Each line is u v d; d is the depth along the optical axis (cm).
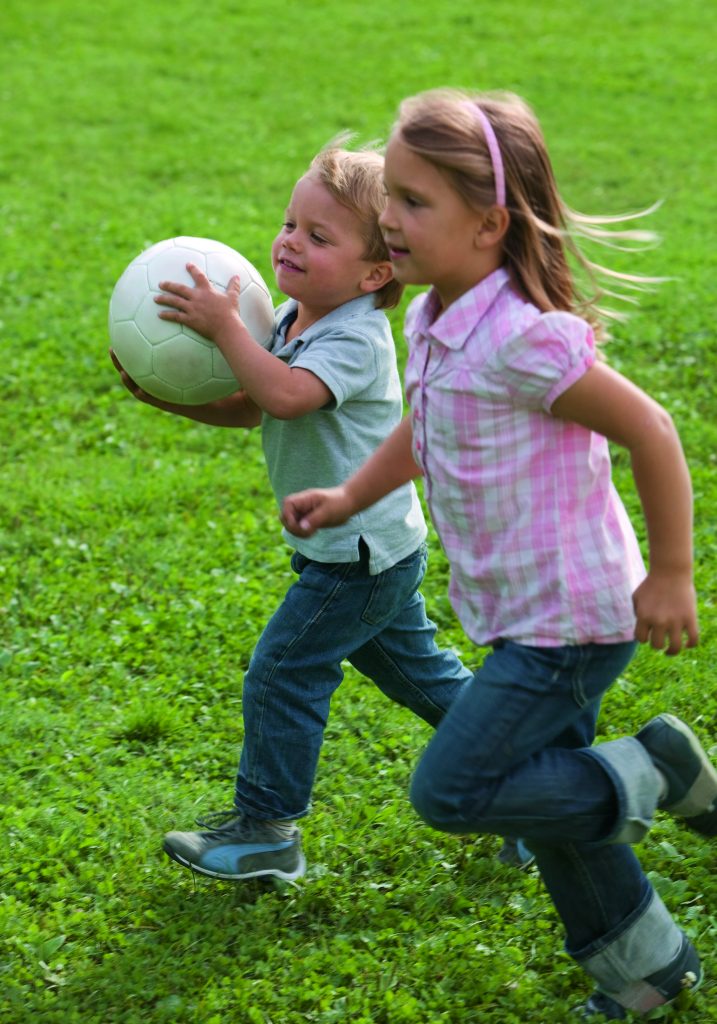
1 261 1664
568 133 2433
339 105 2580
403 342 1431
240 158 2225
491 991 550
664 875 624
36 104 2519
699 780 526
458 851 653
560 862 521
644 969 523
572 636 482
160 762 735
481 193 462
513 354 461
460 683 651
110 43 3006
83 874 631
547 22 3281
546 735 494
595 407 459
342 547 580
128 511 1069
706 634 844
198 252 604
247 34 3109
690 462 1141
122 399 1297
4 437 1208
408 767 724
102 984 563
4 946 587
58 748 745
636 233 508
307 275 578
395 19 3272
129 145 2291
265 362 569
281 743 603
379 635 632
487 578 494
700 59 2972
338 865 643
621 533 497
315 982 560
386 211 480
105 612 904
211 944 588
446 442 488
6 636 879
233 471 1144
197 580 946
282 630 598
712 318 1484
